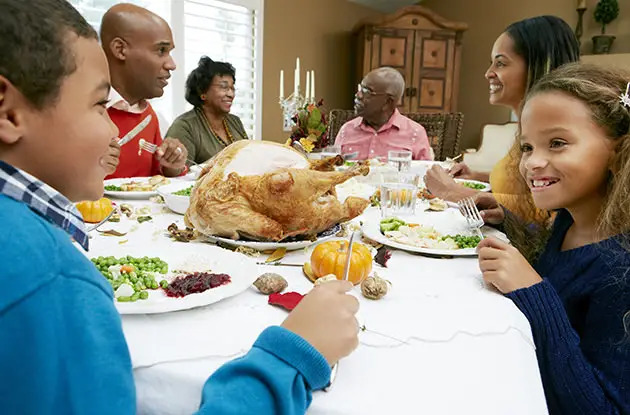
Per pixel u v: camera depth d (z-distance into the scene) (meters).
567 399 0.71
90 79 0.43
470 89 5.55
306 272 0.82
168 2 3.25
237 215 0.90
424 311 0.67
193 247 0.88
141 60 1.96
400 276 0.83
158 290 0.69
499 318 0.65
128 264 0.76
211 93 2.85
